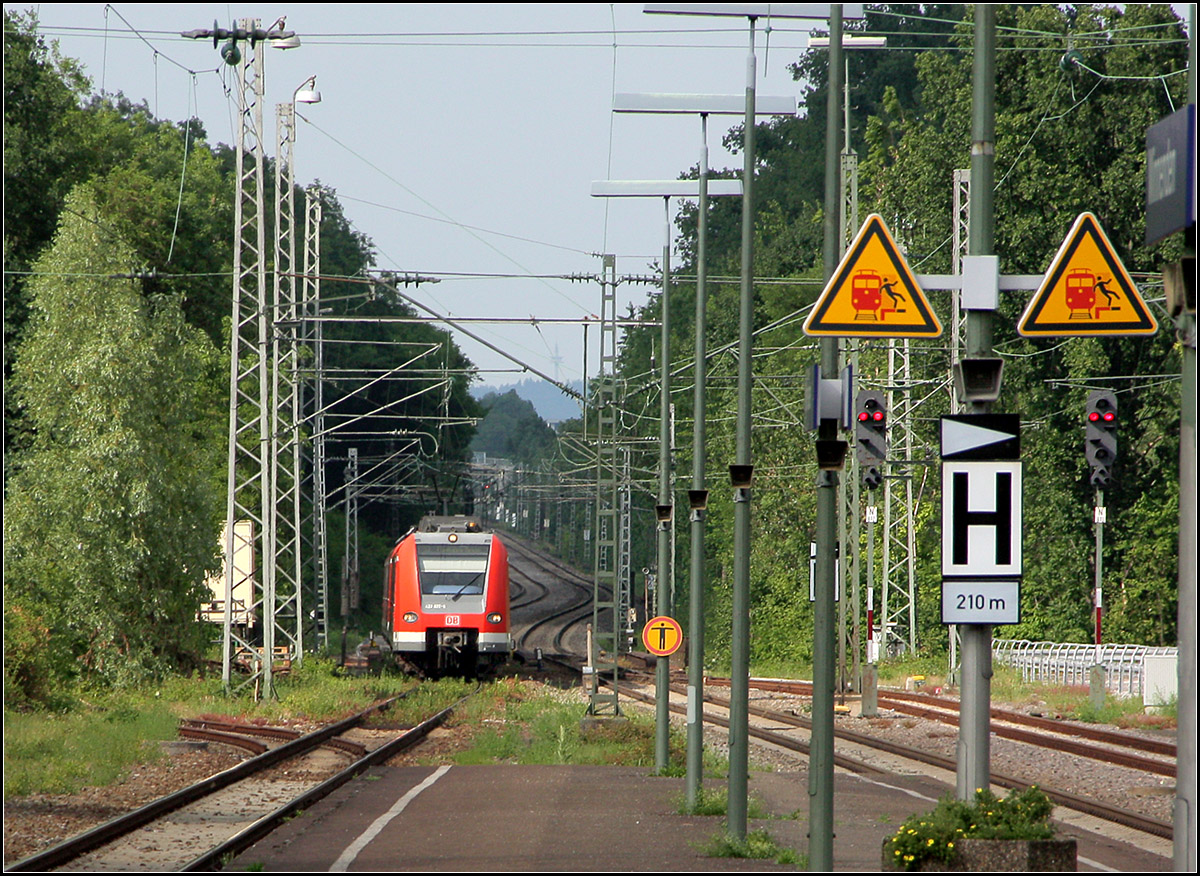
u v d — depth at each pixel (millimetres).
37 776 60969
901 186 178250
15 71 143000
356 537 198125
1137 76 150500
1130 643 154375
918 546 169000
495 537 148375
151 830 49719
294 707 107562
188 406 123125
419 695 125750
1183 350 29141
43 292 116875
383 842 45188
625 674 174125
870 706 109250
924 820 34625
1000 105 160875
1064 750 79875
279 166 129375
